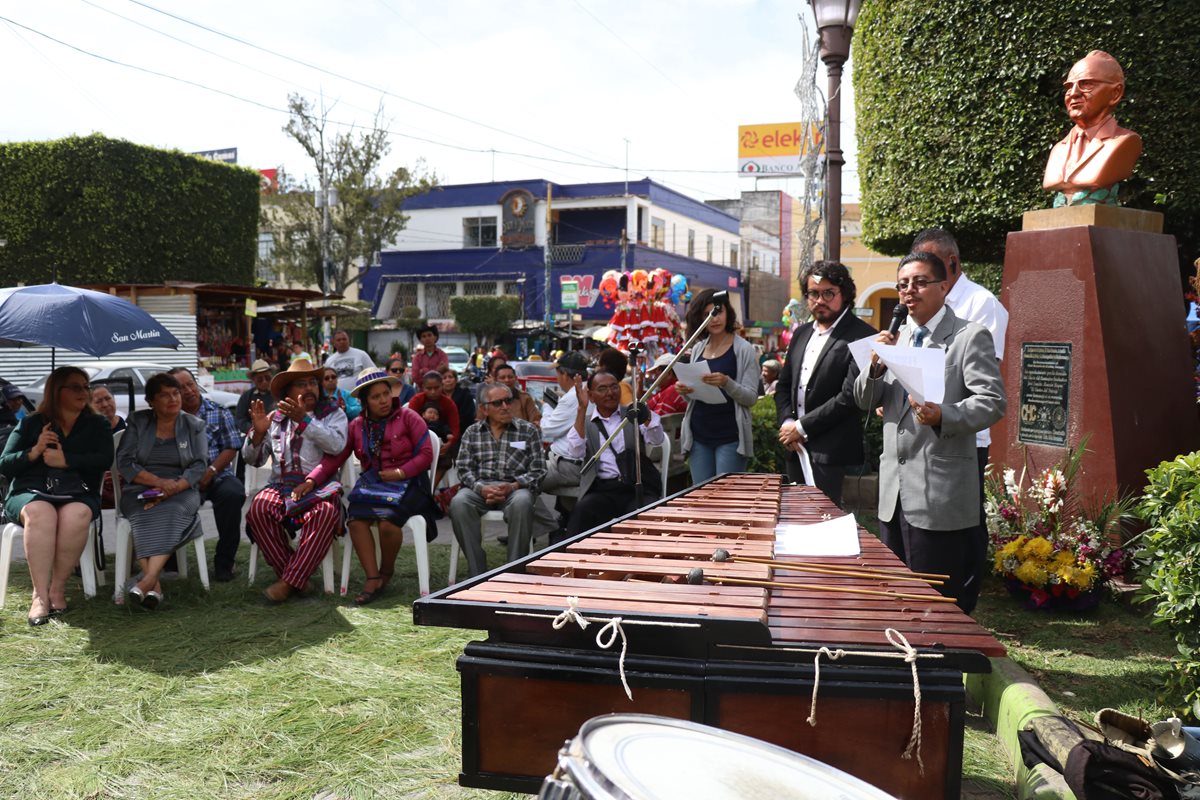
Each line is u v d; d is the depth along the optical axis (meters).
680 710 2.18
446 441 7.90
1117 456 5.61
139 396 12.65
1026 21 7.77
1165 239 6.09
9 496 5.66
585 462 6.15
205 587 6.01
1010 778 3.31
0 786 3.32
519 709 2.26
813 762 1.80
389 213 34.06
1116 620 5.07
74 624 5.32
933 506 3.82
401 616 5.50
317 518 5.86
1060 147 6.21
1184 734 2.57
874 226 9.73
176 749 3.61
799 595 2.48
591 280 39.84
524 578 2.49
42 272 19.45
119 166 19.31
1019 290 6.15
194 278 20.75
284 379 6.07
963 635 2.14
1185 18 7.17
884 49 9.26
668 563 2.69
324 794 3.26
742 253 50.78
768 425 7.94
